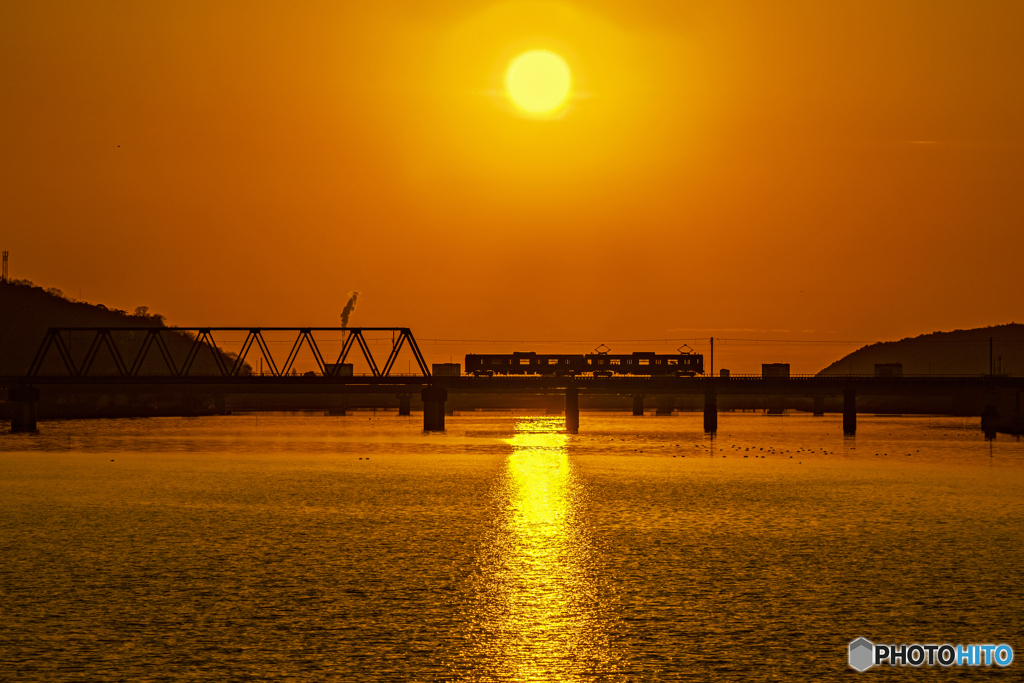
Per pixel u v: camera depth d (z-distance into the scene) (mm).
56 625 56219
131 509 102500
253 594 63281
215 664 50000
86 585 65438
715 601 62062
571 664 50469
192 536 84875
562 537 85000
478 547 79875
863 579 68062
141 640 53625
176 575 68500
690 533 87375
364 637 54375
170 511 101062
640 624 57156
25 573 69125
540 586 65812
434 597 62844
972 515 98875
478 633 55219
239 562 73188
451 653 51938
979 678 49062
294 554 76438
